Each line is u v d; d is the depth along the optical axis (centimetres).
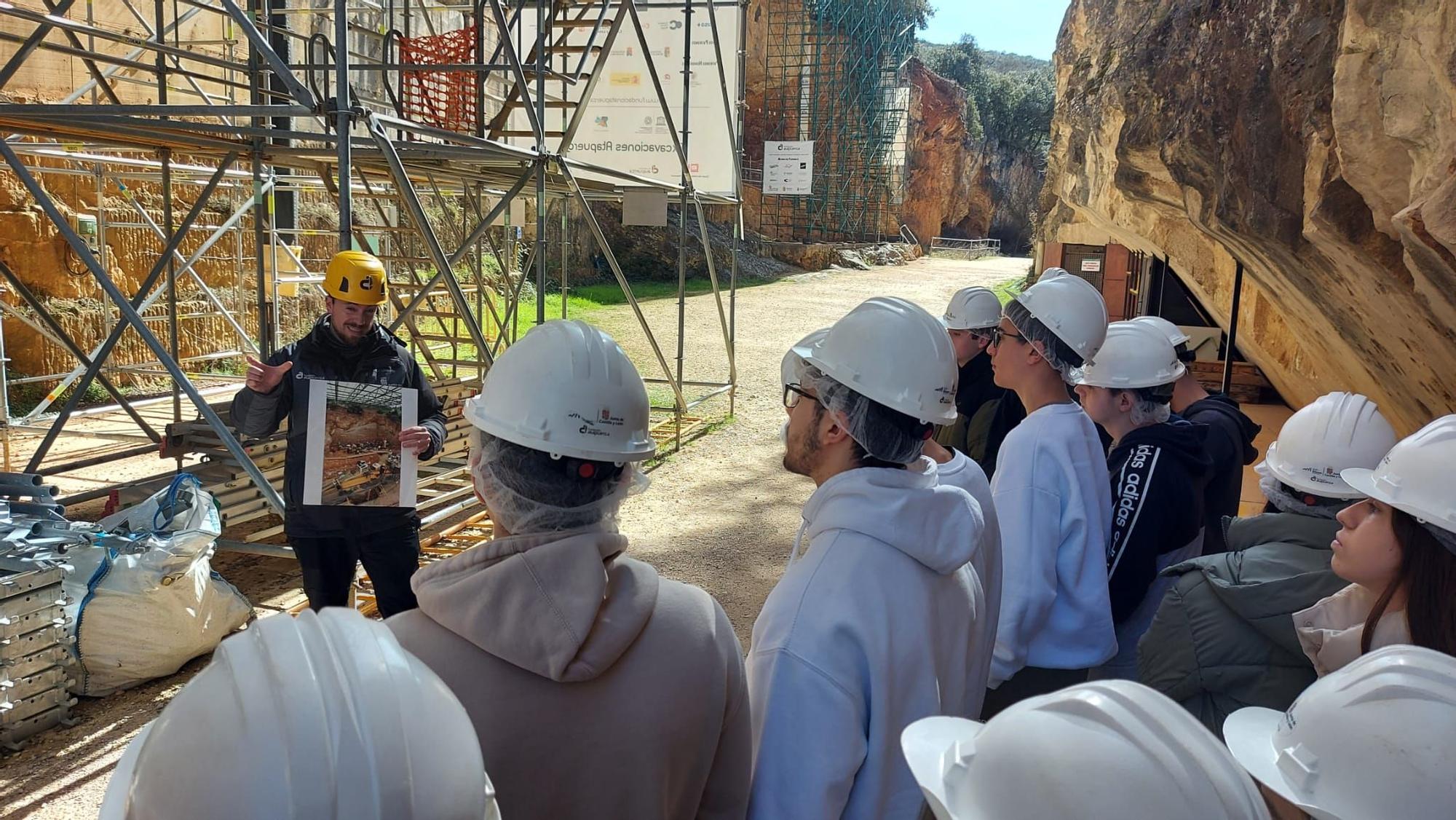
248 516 523
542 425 125
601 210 2745
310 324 1230
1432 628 127
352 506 345
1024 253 6000
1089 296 224
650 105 1038
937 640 148
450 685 111
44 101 897
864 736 139
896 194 4575
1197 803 70
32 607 337
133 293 992
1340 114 233
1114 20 555
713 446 873
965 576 165
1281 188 324
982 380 359
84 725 347
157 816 62
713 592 516
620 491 132
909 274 3428
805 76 3825
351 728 63
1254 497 544
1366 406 170
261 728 62
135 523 392
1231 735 112
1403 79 206
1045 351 222
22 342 884
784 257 3456
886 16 4278
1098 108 544
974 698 175
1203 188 402
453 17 1001
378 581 365
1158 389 262
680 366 897
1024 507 208
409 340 1195
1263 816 73
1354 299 318
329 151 564
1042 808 74
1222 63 363
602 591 117
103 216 894
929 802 90
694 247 2880
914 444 151
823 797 134
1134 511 221
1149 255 823
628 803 117
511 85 700
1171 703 78
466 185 839
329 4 898
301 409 345
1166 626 164
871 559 144
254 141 565
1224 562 161
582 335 134
